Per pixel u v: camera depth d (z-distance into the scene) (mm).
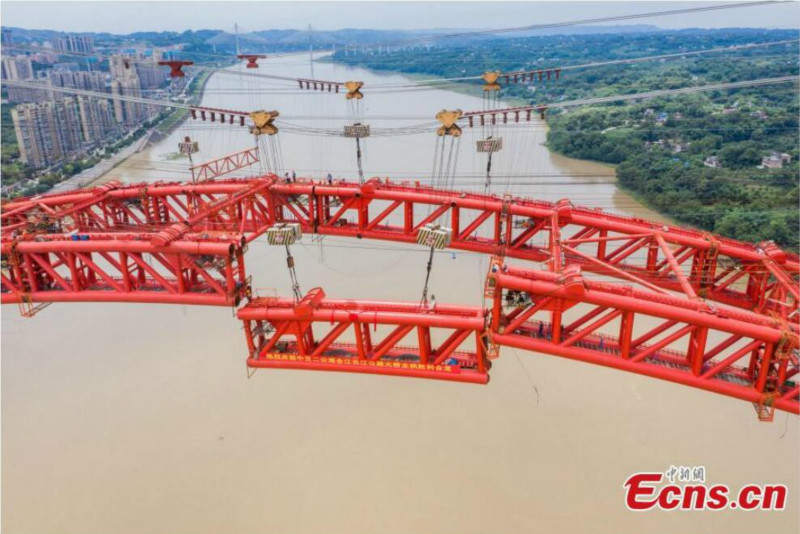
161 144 118812
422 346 30375
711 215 79625
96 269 37531
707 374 29844
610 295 28531
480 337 30016
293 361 31719
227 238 35219
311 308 29766
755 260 39750
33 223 40188
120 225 51688
